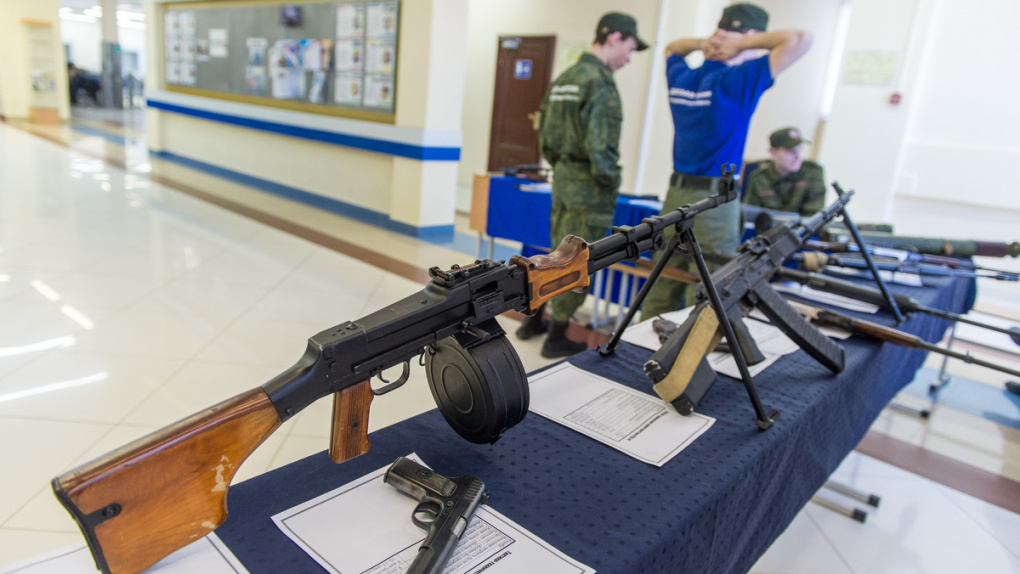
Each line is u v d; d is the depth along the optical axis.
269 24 6.91
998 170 4.22
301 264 4.51
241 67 7.45
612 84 2.83
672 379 1.17
